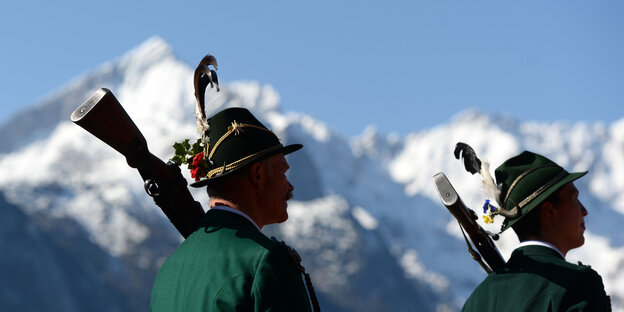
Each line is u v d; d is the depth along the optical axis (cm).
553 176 909
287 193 768
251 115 764
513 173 919
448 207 828
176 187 735
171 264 724
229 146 738
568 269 841
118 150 707
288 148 773
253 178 739
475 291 891
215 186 744
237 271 661
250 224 721
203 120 752
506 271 873
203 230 719
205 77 762
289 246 686
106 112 681
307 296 671
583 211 930
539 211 904
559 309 816
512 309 841
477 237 855
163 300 707
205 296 662
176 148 745
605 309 830
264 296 646
